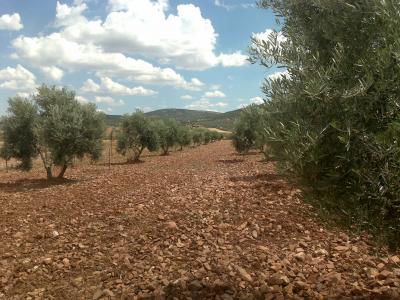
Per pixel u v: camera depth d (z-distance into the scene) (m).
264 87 4.00
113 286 6.43
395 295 5.42
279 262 7.07
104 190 16.89
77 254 8.10
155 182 18.80
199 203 12.25
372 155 3.19
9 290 6.43
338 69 3.43
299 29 4.16
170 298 5.76
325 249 7.82
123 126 36.84
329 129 3.44
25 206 13.68
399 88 3.11
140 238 8.82
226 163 28.06
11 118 21.80
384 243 3.66
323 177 3.62
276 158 4.05
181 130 54.72
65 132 21.09
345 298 5.58
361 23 3.54
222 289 5.99
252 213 10.59
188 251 7.89
